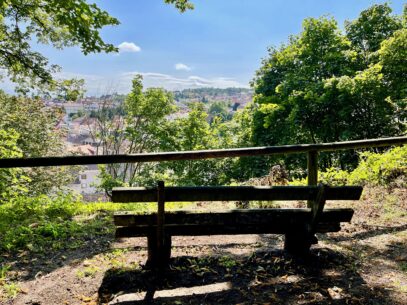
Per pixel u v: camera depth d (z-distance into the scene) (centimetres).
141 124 3362
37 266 402
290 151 454
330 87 2144
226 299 314
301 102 2269
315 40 2464
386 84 2103
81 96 1323
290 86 2461
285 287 333
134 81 3294
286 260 381
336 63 2397
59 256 433
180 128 3250
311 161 470
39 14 1105
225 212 347
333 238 469
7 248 451
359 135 2222
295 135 2564
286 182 751
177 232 357
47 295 334
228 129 3547
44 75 1234
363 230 497
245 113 3167
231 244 462
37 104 2491
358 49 2506
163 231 341
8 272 385
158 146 3241
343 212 363
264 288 332
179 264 377
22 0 1013
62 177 2502
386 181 737
